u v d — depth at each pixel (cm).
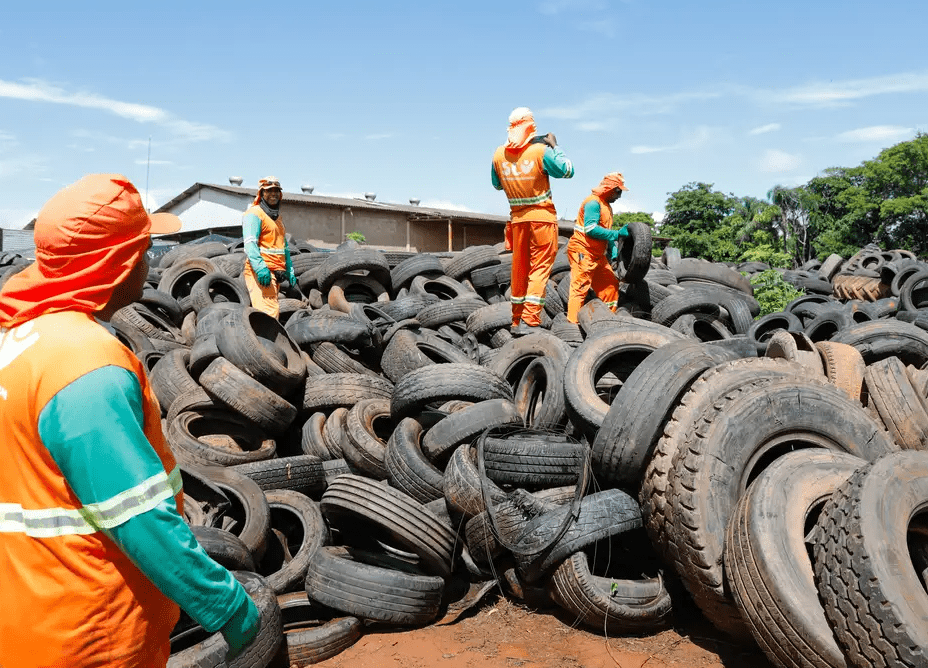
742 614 382
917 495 356
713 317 1034
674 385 469
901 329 781
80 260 206
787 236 6053
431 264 1219
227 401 692
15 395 196
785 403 442
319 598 475
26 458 197
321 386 751
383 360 843
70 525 196
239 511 587
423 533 504
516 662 432
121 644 202
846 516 348
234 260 1280
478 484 530
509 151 906
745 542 383
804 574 368
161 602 213
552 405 638
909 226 6150
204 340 814
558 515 488
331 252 1309
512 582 515
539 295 925
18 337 203
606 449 477
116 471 189
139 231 217
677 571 439
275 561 593
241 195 3838
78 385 191
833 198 6253
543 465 530
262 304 962
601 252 1049
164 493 196
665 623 468
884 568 326
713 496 418
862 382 548
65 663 197
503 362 772
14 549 198
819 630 348
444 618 500
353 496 507
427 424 679
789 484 397
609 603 454
